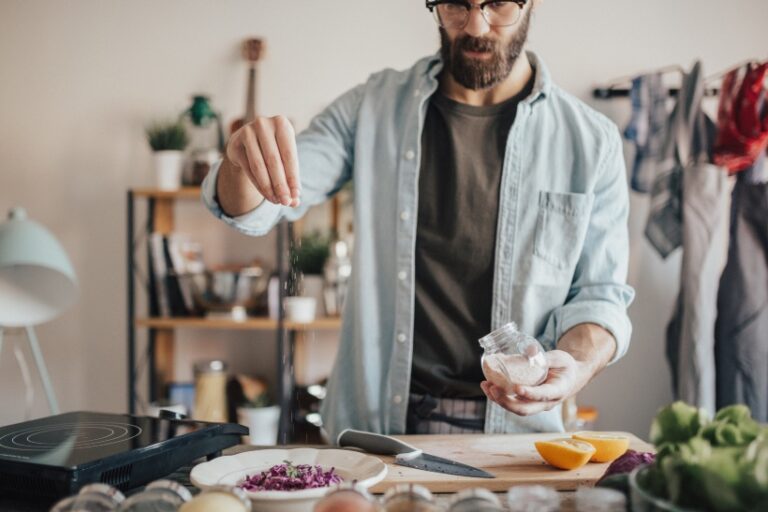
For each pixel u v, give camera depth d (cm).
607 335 132
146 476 95
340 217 303
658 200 276
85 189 313
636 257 300
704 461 69
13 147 314
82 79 312
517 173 147
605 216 149
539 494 73
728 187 293
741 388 263
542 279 146
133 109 311
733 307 266
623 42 302
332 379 157
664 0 302
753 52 303
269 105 307
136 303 312
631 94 282
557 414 143
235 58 308
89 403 313
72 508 72
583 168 148
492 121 149
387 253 150
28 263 250
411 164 148
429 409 143
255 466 102
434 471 107
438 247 147
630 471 87
